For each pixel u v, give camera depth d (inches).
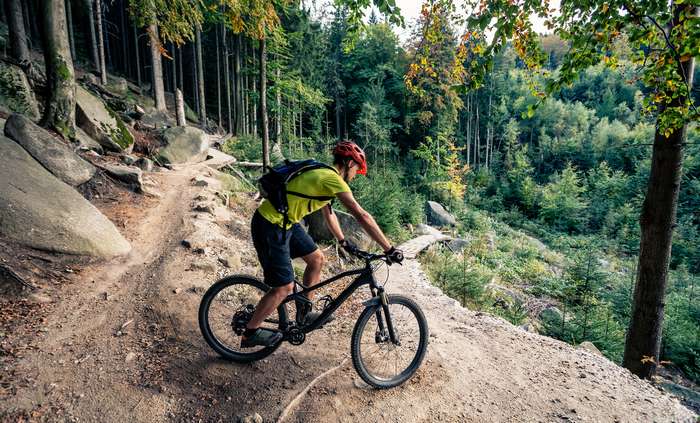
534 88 153.3
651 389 141.3
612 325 322.3
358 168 119.0
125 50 1300.4
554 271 720.3
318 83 1342.3
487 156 1804.9
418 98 1350.9
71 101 354.3
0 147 227.0
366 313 118.2
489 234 891.4
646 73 148.7
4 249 173.3
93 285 177.8
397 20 164.7
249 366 128.0
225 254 234.8
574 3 130.4
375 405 114.2
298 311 126.2
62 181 251.3
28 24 951.0
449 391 124.9
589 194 1441.9
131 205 302.7
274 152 758.5
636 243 970.7
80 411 103.0
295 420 106.1
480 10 138.4
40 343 129.9
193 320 152.8
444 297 251.6
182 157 512.7
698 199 1032.2
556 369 149.0
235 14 344.2
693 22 121.0
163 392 113.0
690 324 422.3
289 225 112.3
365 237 384.8
